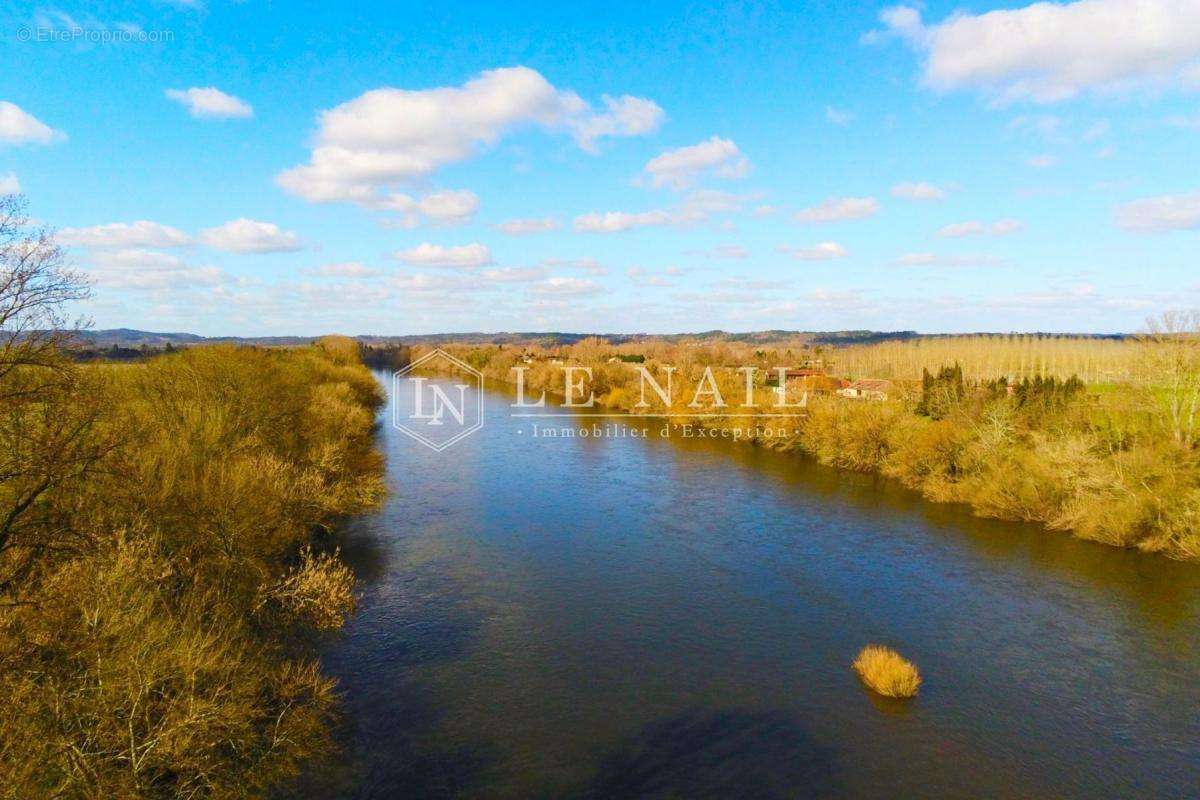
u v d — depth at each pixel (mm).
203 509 23109
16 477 15125
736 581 30156
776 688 21391
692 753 18109
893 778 17266
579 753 18016
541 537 36125
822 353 123750
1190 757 18234
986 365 92562
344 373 79188
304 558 30625
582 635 24734
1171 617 26609
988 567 32062
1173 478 33906
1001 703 20688
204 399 33000
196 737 15328
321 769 16922
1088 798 16688
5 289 14227
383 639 24000
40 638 14680
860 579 30500
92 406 16453
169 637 16625
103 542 16875
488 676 21703
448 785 16594
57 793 12359
